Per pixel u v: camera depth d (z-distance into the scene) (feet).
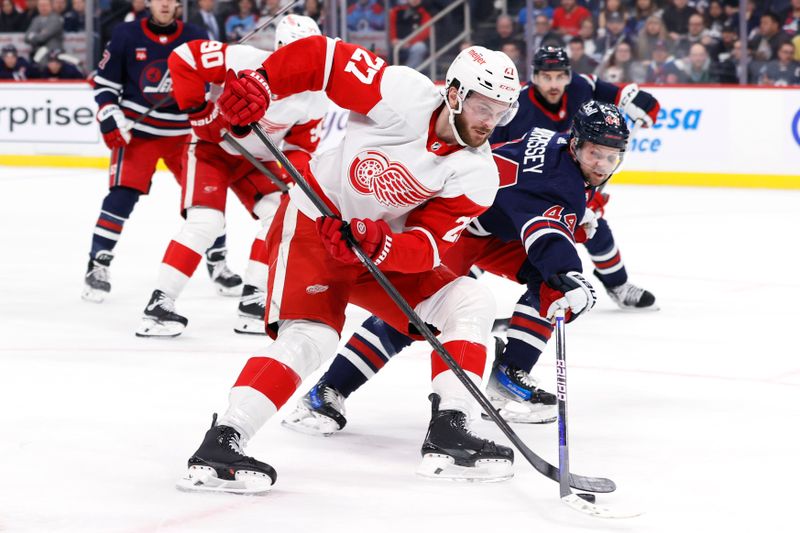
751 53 100.78
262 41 106.42
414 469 26.73
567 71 42.24
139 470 25.94
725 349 41.47
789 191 94.58
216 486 24.12
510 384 31.48
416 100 24.67
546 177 28.43
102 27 106.93
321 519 22.84
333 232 24.21
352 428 30.32
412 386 35.19
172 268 41.91
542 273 27.63
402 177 24.94
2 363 37.06
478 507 23.91
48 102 106.52
